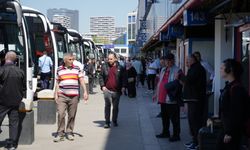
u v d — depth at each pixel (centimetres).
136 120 1466
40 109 1342
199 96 945
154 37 2738
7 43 1423
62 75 1086
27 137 1038
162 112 1116
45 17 1814
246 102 609
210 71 1284
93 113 1644
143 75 3092
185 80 958
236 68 618
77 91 1097
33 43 1852
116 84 1299
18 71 955
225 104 612
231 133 601
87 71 2594
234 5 934
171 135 1155
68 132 1116
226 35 1187
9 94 949
